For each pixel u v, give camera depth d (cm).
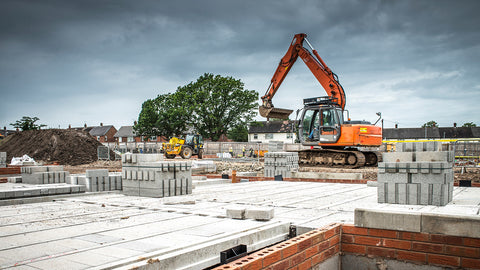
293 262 446
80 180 960
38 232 488
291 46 2019
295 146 3825
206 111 4772
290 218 605
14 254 387
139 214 627
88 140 3350
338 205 735
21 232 488
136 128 5441
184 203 743
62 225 533
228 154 3491
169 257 375
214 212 641
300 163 2083
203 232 487
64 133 3300
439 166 677
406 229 502
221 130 5034
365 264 534
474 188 1012
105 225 533
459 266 473
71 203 762
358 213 537
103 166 2644
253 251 479
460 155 2291
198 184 1165
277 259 420
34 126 5266
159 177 845
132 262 360
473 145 2234
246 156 3562
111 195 899
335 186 1123
